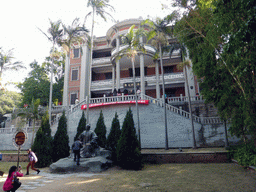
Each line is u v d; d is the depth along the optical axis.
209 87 10.42
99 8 16.69
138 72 30.03
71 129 18.83
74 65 29.23
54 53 19.44
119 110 18.23
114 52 26.00
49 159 11.62
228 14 5.56
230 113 9.72
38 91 28.00
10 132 20.22
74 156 9.77
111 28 27.67
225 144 13.34
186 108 18.69
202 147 14.85
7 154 14.05
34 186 6.36
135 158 9.58
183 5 9.48
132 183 6.51
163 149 15.33
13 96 39.28
